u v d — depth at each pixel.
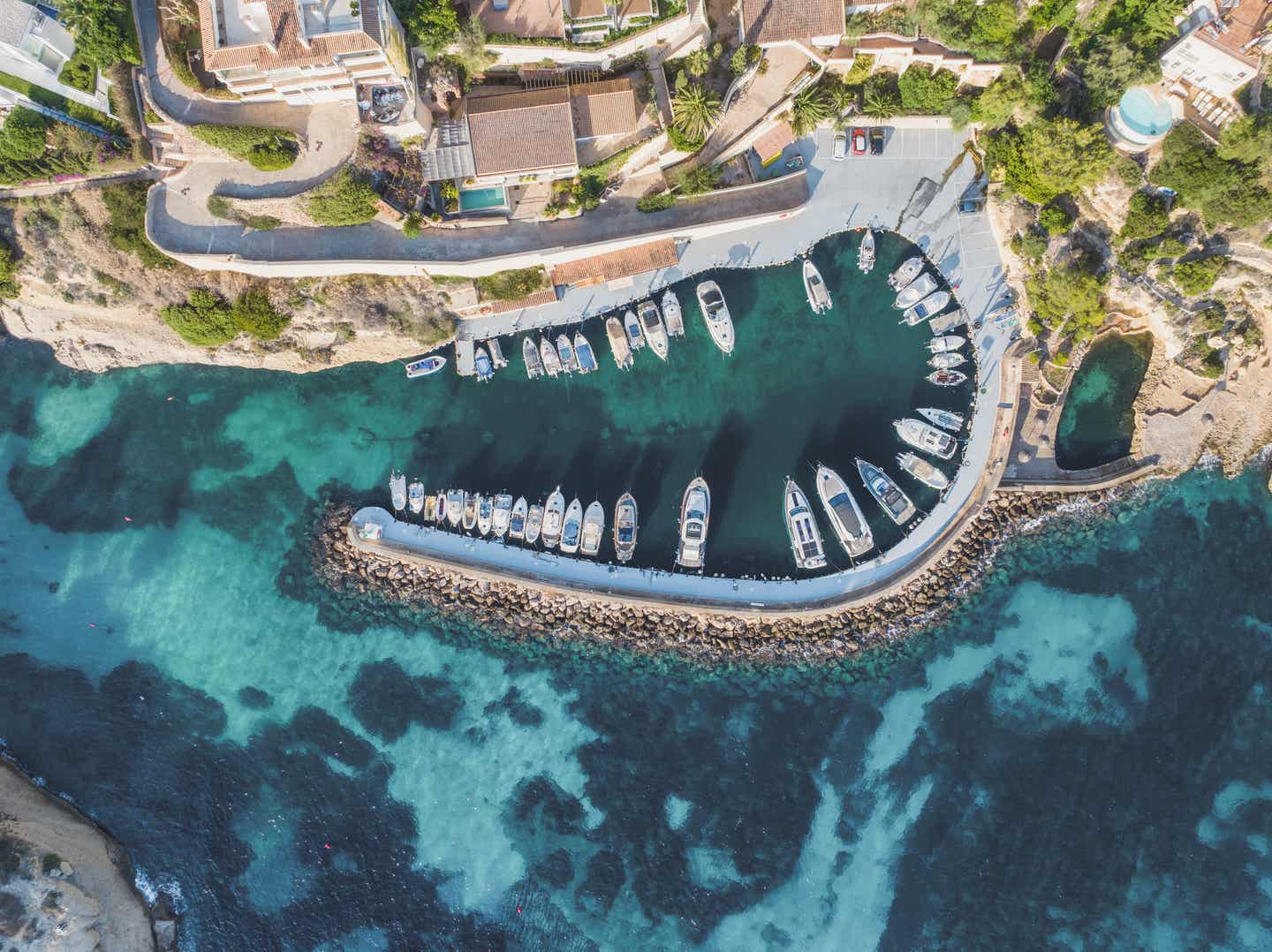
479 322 54.28
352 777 56.28
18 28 40.69
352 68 41.56
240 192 46.72
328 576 56.00
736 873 55.66
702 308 53.94
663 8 46.16
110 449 55.97
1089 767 54.81
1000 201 52.09
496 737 56.34
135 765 56.16
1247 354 52.34
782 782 55.62
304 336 53.53
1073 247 51.22
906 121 52.00
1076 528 55.00
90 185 47.62
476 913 56.09
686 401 55.09
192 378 55.81
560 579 54.97
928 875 55.09
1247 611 54.59
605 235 51.06
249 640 56.44
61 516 55.88
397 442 55.88
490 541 55.28
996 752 55.16
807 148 52.84
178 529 56.31
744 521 55.00
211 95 44.56
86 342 54.78
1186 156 45.09
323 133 45.81
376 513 55.56
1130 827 54.41
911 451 54.31
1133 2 43.84
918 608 54.91
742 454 55.03
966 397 54.03
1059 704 55.06
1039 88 47.38
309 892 56.03
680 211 51.53
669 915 55.81
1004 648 55.22
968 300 53.62
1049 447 54.25
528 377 55.16
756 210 51.88
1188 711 54.56
